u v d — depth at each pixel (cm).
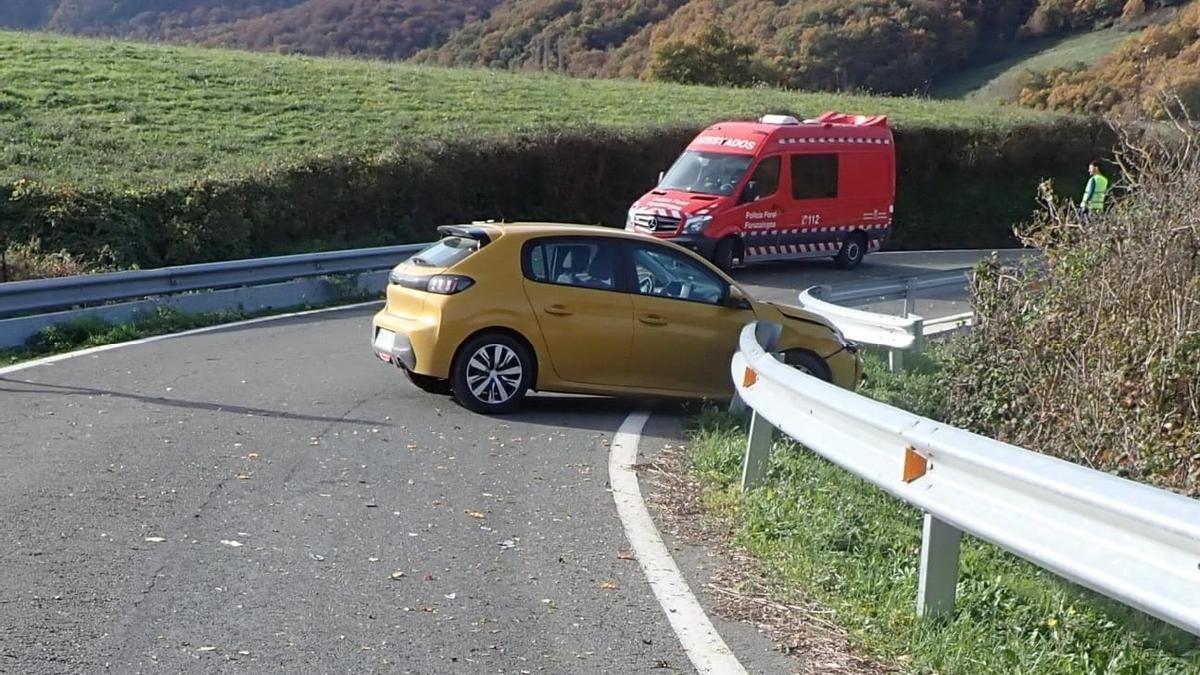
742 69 5712
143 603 588
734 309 1155
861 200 2619
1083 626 570
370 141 2942
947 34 5875
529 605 609
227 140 2836
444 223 2714
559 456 944
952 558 579
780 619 598
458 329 1080
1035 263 1061
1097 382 884
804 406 741
